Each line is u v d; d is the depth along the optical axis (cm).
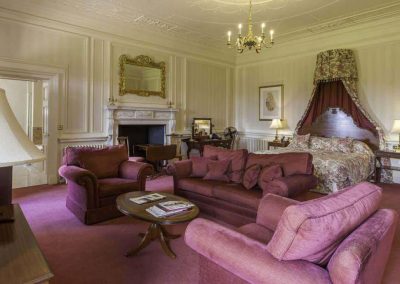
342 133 572
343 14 497
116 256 243
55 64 478
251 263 133
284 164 312
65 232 291
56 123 484
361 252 112
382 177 527
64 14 480
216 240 151
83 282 204
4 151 106
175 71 658
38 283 102
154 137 662
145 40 594
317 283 115
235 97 798
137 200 266
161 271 220
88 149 372
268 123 727
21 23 441
